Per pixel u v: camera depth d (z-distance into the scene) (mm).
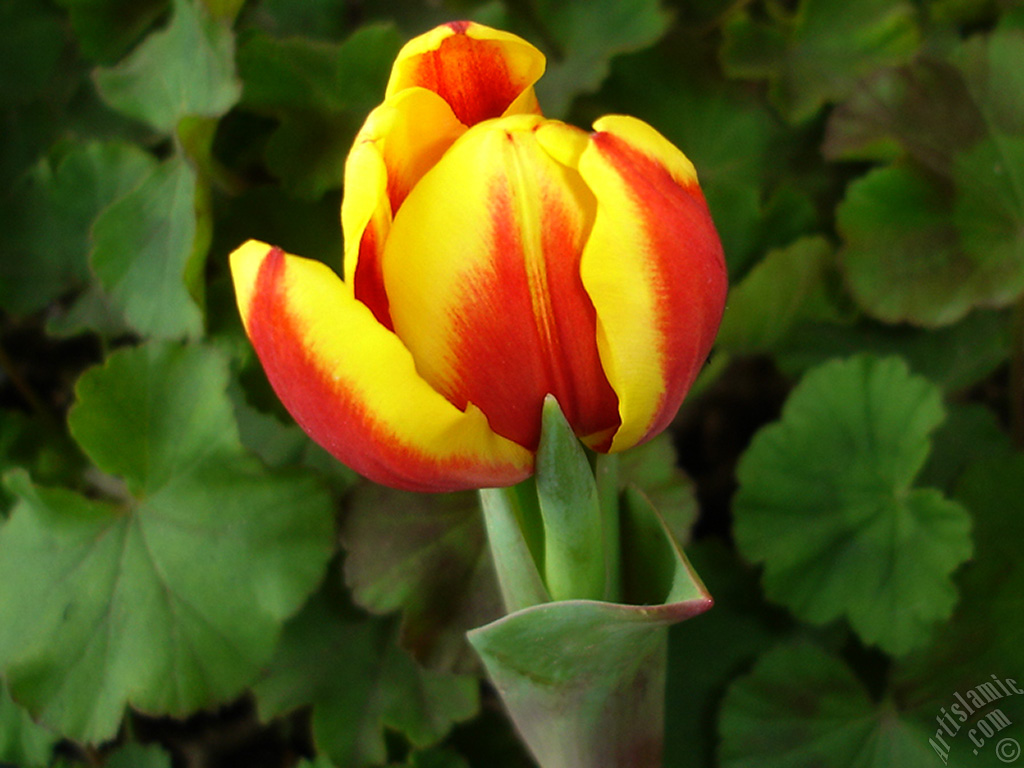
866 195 381
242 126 385
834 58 402
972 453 384
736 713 369
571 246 272
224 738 389
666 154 278
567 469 285
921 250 379
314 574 351
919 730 366
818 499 371
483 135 271
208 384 356
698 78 397
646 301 272
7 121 403
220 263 374
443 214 271
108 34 395
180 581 351
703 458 403
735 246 390
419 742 364
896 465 367
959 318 373
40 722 347
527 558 298
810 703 369
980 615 367
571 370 279
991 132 380
